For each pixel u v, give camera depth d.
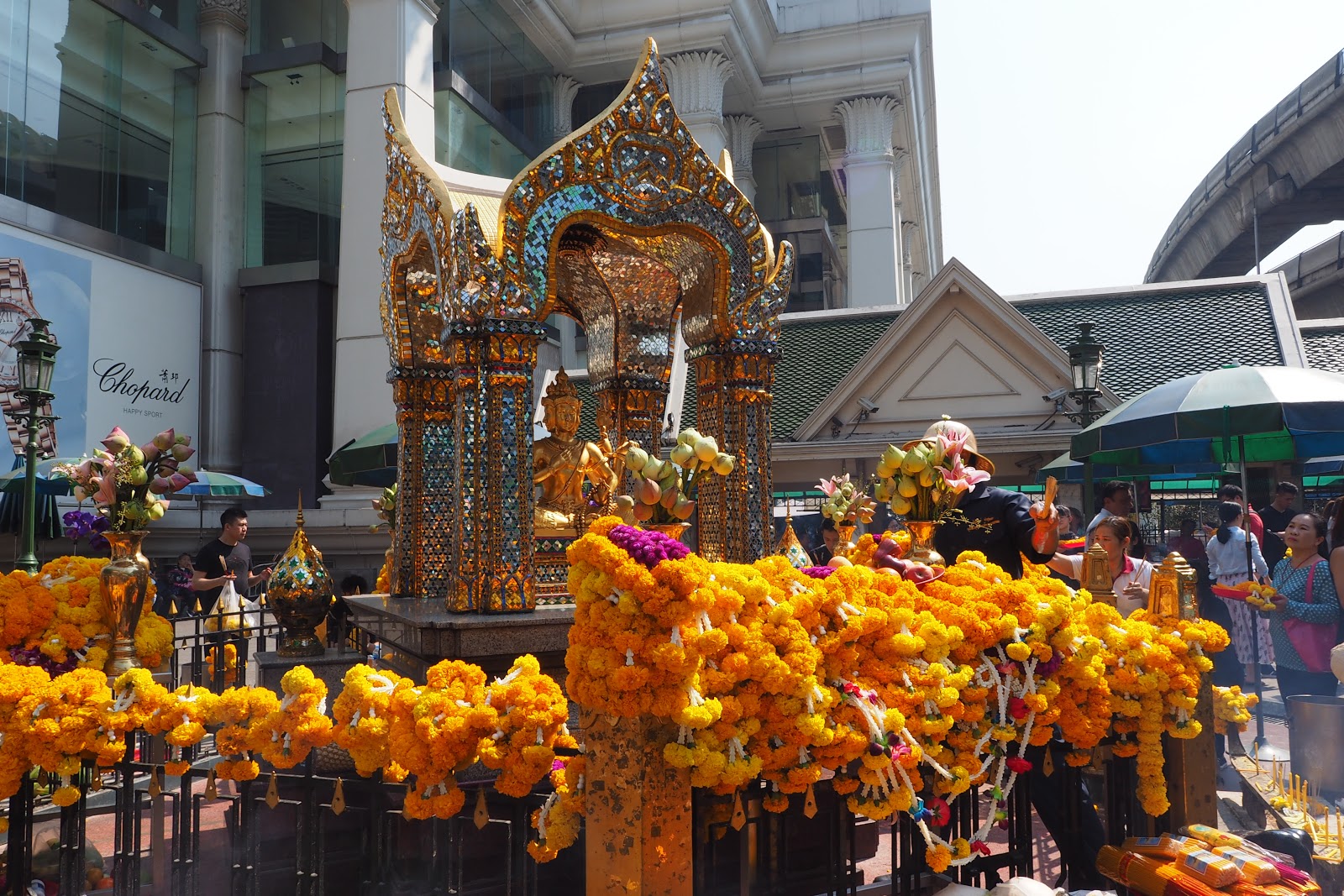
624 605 2.50
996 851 4.23
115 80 19.08
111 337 18.25
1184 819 3.67
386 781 3.11
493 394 4.92
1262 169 33.47
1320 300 37.72
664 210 5.34
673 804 2.60
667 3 26.36
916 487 3.80
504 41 24.89
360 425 18.41
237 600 9.34
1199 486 16.56
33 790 3.47
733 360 5.67
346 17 21.89
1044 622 3.28
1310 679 7.05
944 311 15.01
